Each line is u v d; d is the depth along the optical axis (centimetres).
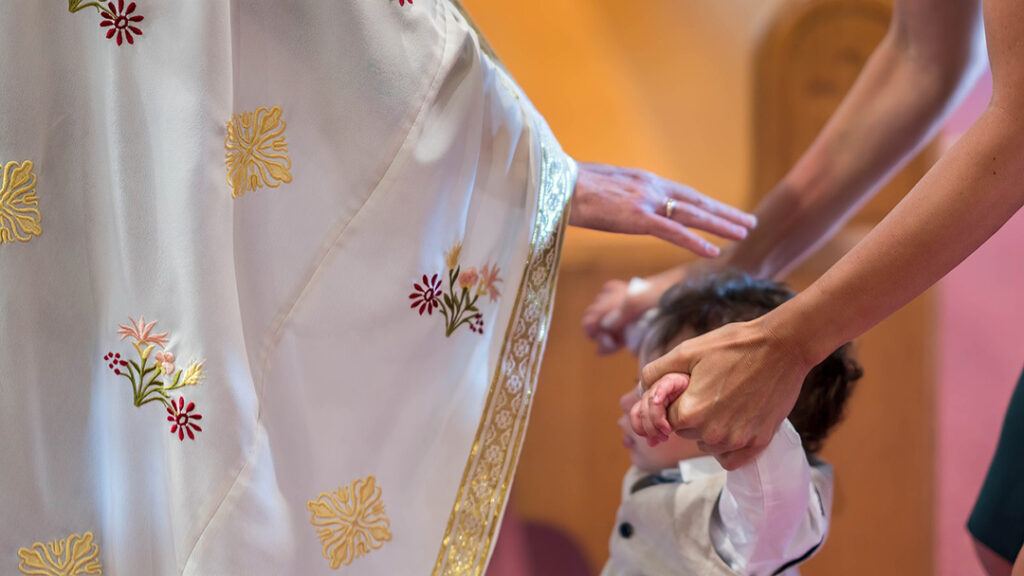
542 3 482
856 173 299
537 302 259
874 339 383
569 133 486
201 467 239
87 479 244
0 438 239
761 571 258
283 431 245
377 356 249
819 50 430
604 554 392
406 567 249
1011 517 273
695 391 243
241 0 244
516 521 393
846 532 380
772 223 305
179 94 239
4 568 241
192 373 239
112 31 239
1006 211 233
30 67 239
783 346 240
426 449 252
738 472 250
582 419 400
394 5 248
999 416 412
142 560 243
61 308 242
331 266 247
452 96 251
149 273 240
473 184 255
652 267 407
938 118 295
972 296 447
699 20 474
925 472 380
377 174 248
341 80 247
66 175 242
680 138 479
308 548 245
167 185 239
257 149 245
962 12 284
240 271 244
